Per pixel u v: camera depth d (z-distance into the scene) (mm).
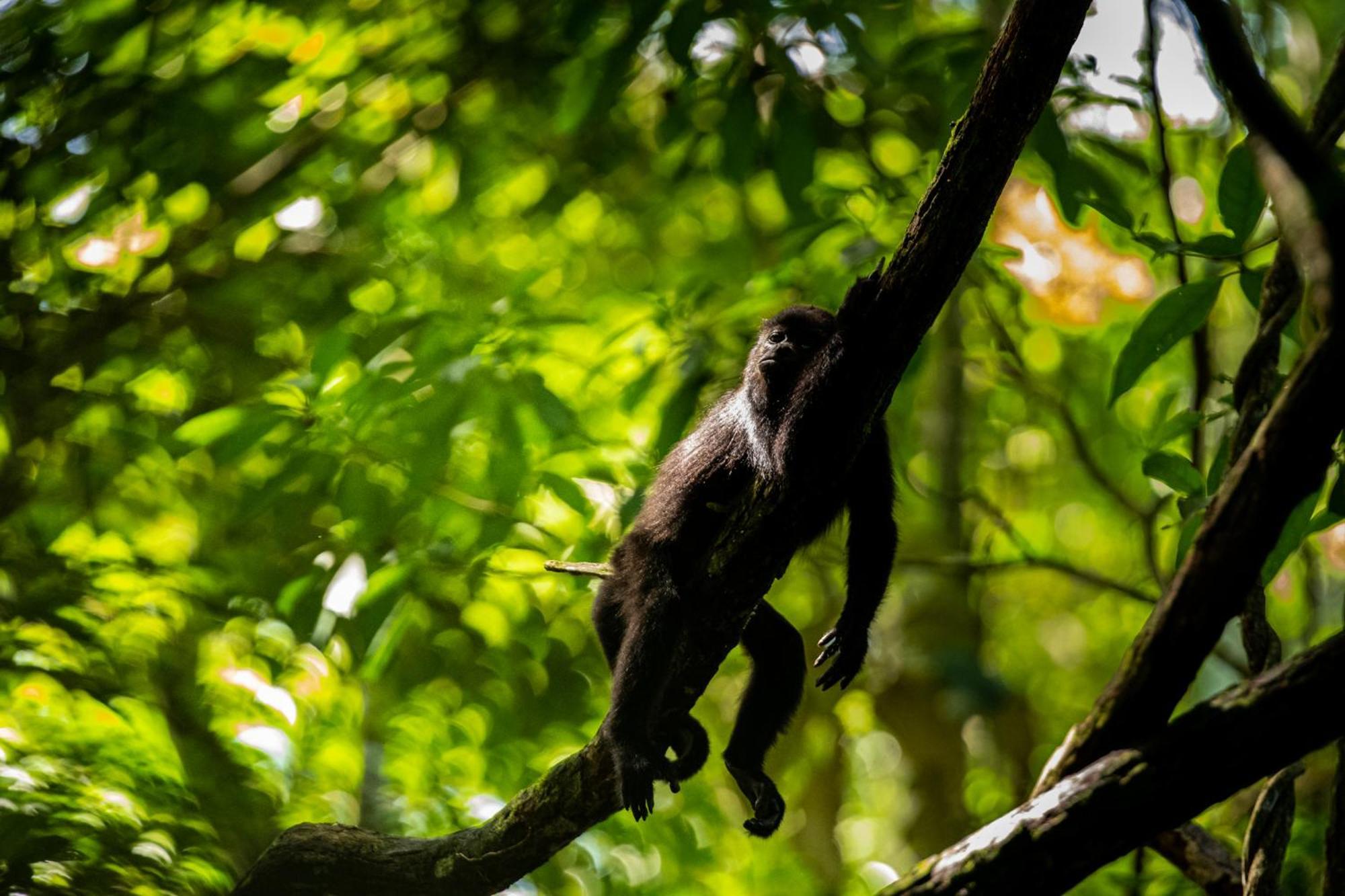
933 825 14852
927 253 6281
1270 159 4742
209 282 13344
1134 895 10008
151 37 12172
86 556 11602
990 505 13953
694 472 8961
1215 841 8258
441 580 11234
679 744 9055
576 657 13117
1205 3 4516
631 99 13961
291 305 13250
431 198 14203
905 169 13883
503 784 12477
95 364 12688
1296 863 9602
